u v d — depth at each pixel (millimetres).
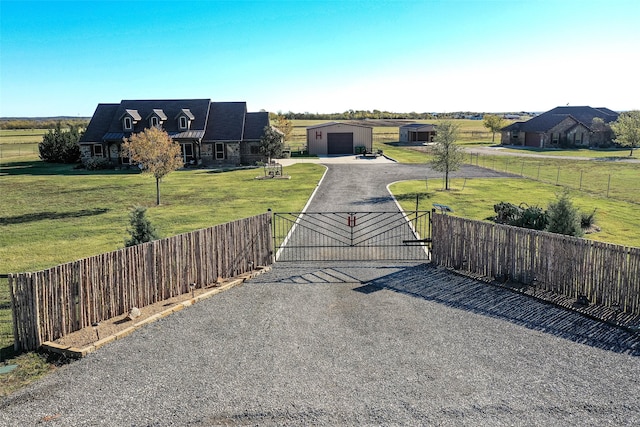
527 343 8766
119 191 31844
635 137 55781
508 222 17984
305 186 31891
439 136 29781
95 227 21125
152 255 10828
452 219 13383
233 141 47406
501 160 50906
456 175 37281
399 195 27484
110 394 7234
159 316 10148
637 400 6914
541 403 6852
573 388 7238
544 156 55562
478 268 12859
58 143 53562
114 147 47219
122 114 47469
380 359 8219
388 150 65375
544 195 27625
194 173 41875
